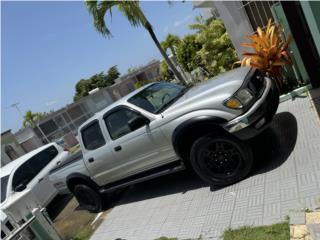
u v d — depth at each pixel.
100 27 10.99
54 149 9.90
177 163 5.20
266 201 3.90
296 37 6.54
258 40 6.90
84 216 7.21
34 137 26.48
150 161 5.43
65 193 7.40
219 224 3.98
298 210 3.43
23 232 5.31
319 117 5.30
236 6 7.95
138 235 4.81
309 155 4.33
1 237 6.85
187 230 4.24
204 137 4.57
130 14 10.89
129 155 5.63
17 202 5.66
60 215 8.16
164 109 5.13
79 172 6.66
